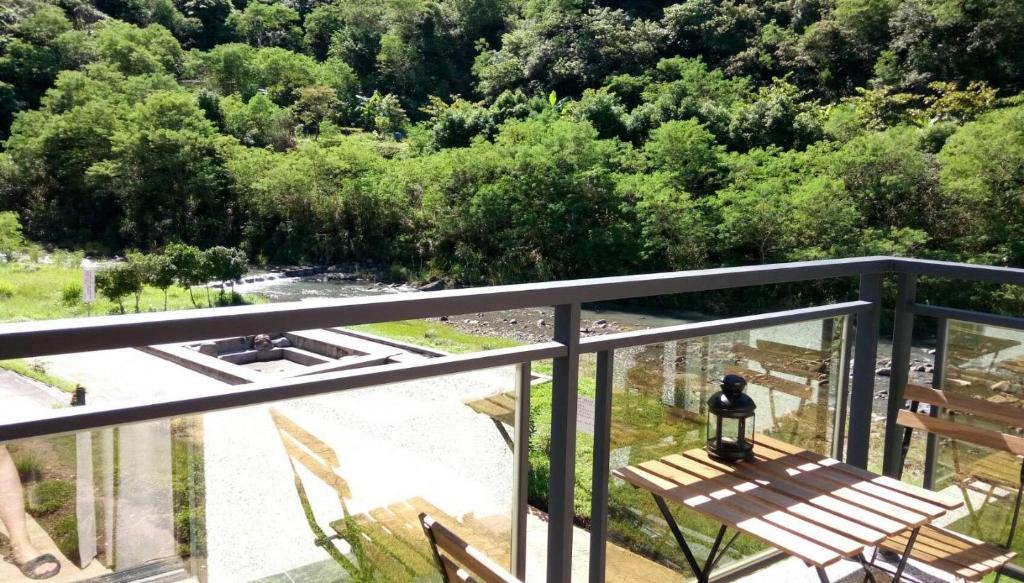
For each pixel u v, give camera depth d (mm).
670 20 41344
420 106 56969
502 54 50031
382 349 11844
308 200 27984
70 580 1080
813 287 18828
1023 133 17766
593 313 18312
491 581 1141
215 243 31062
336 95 50531
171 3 61969
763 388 2113
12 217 29281
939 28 30094
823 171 20734
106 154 32469
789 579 2168
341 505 1350
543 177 23531
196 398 1110
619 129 27719
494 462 1549
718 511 1623
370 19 65562
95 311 18703
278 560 1286
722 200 20969
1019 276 2051
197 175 31125
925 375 7844
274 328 1097
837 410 2348
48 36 47375
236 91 48125
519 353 1482
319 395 1234
